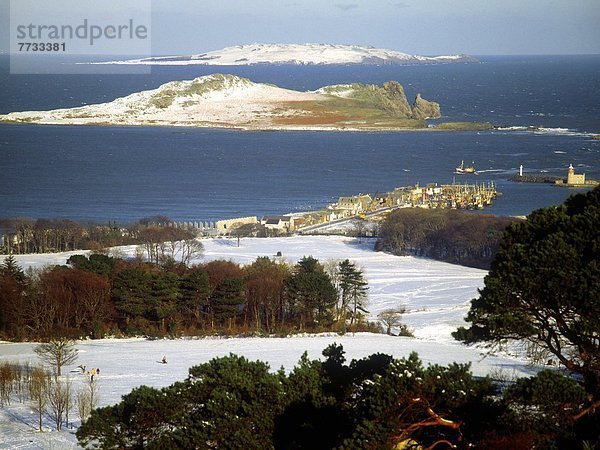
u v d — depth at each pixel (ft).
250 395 354.13
